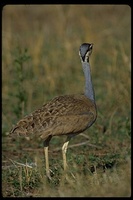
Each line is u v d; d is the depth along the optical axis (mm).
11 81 42031
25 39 47750
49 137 26156
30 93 39875
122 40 49062
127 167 25859
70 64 44469
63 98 26531
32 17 57656
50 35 50844
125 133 33469
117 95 38688
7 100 40281
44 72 43375
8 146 33094
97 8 58312
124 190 22875
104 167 27609
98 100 39469
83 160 28547
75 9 57062
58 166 27938
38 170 26594
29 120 25531
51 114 25656
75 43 46750
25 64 43469
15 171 27391
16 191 25250
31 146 33094
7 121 36219
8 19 56531
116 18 56438
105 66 44688
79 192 23031
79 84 42188
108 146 32344
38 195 24375
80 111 26094
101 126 34844
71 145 32281
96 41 48062
